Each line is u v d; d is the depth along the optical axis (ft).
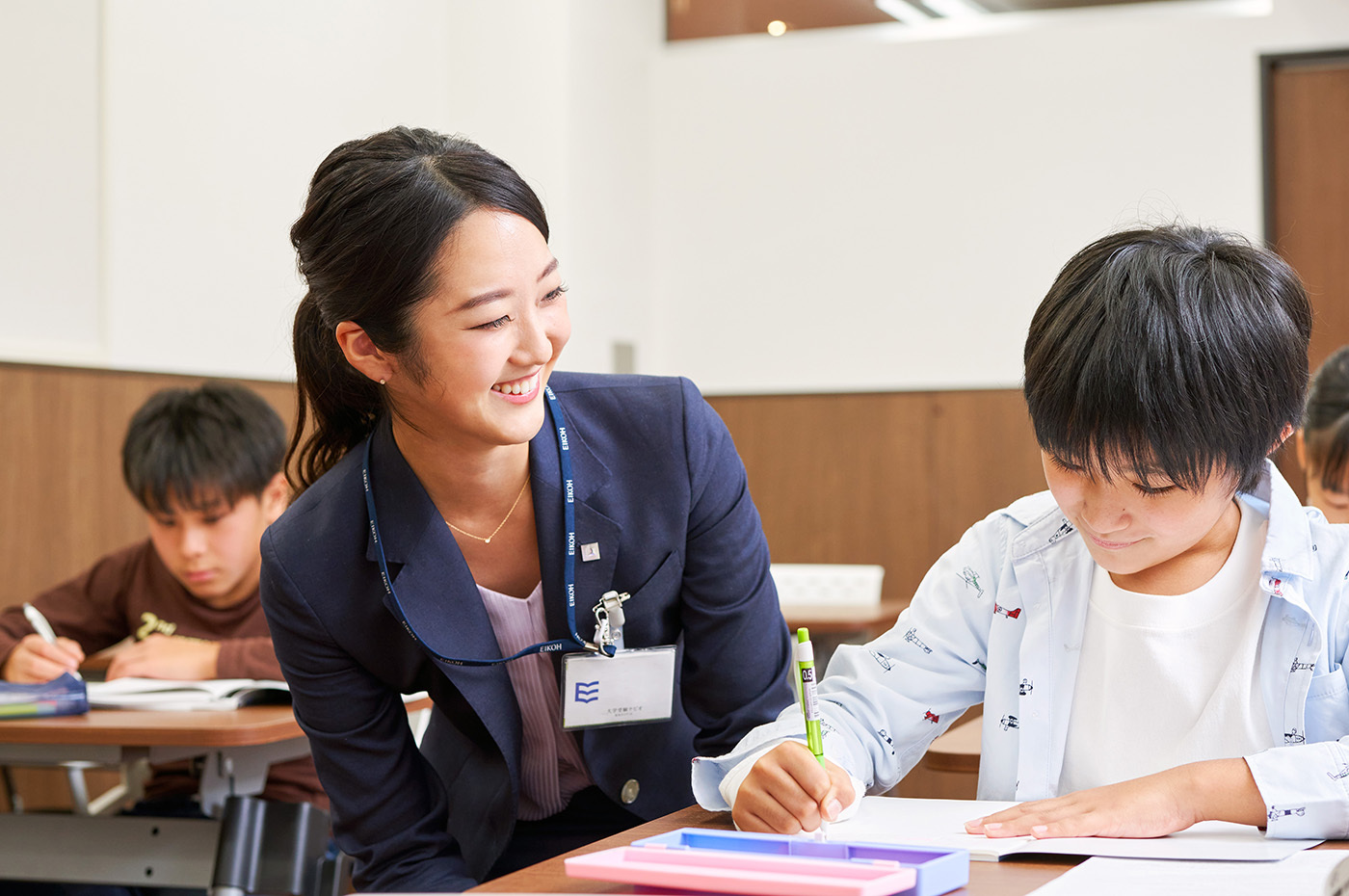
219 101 12.67
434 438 4.20
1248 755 3.35
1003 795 4.03
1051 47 15.85
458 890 4.28
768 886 2.61
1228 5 15.47
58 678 5.98
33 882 6.45
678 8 17.67
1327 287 15.15
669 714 4.56
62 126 10.94
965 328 16.16
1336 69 15.14
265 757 6.35
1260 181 15.19
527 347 3.84
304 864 5.83
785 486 16.29
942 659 4.19
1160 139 15.51
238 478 7.52
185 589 8.00
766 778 3.47
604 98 16.53
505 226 3.79
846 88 16.58
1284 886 2.67
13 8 10.51
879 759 4.04
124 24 11.51
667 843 3.06
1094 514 3.40
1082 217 15.74
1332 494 6.17
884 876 2.62
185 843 6.02
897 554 15.85
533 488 4.37
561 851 4.77
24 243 10.59
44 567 10.52
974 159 16.14
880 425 15.96
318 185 3.99
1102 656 3.92
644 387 4.63
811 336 16.71
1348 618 3.67
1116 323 3.26
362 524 4.35
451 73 16.43
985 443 15.57
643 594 4.47
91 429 10.96
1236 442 3.26
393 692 4.63
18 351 10.39
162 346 11.89
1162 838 3.17
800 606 12.79
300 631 4.40
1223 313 3.27
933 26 16.46
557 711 4.61
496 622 4.48
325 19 14.24
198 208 12.37
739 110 16.99
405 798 4.62
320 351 4.38
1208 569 3.82
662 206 17.29
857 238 16.57
